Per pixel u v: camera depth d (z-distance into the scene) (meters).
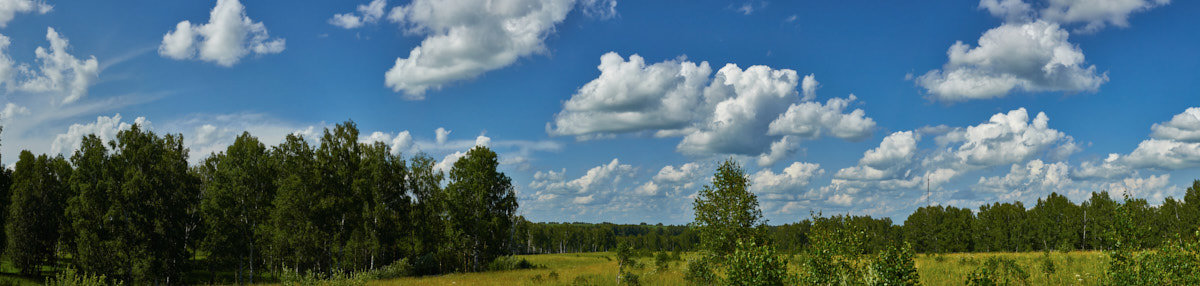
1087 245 85.56
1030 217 97.62
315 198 50.72
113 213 44.06
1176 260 10.27
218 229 50.47
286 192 49.41
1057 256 30.78
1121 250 11.11
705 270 19.33
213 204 50.44
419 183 60.53
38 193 54.53
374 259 55.53
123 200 45.28
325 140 53.75
